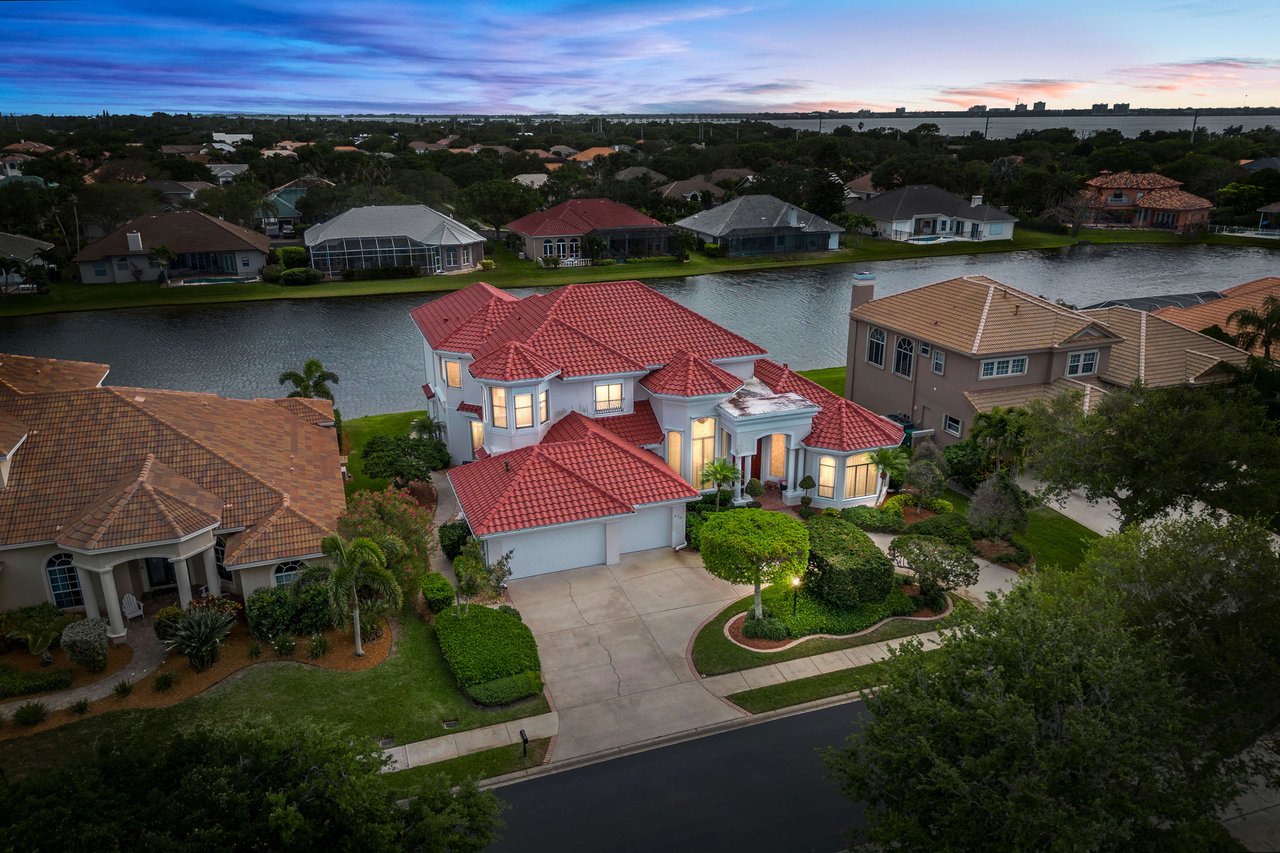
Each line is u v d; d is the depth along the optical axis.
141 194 119.25
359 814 17.06
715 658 28.88
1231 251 130.25
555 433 39.47
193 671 27.06
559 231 117.31
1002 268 116.62
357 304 94.81
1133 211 152.88
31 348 75.31
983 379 45.75
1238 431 32.62
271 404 41.34
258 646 28.02
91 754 23.02
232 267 105.81
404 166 158.75
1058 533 38.38
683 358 40.56
